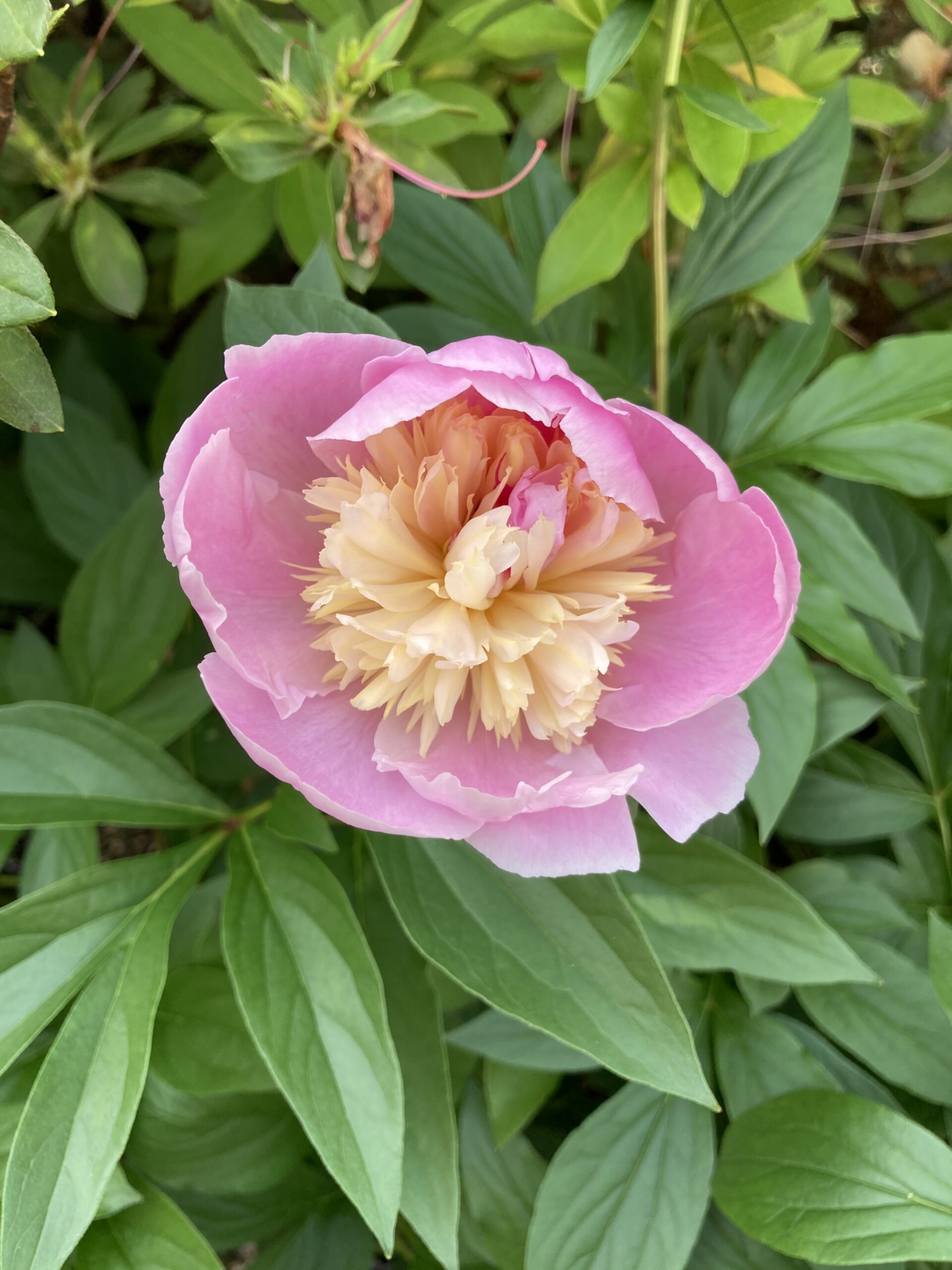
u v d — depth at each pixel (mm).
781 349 366
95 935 297
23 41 229
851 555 347
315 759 289
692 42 316
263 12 381
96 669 356
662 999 295
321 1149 273
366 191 322
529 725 299
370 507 280
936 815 377
